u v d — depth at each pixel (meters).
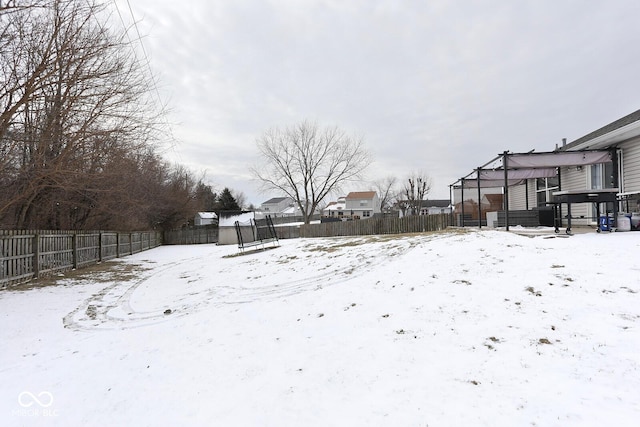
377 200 68.31
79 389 3.62
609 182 10.93
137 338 5.18
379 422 2.68
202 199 44.44
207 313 6.31
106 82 8.69
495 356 3.47
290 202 85.38
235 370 3.80
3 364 4.38
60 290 9.15
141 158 12.60
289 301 6.43
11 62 7.69
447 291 5.36
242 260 13.87
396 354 3.78
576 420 2.47
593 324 3.78
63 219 15.48
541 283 5.02
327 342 4.33
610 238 7.05
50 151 9.11
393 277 6.67
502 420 2.56
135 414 3.08
